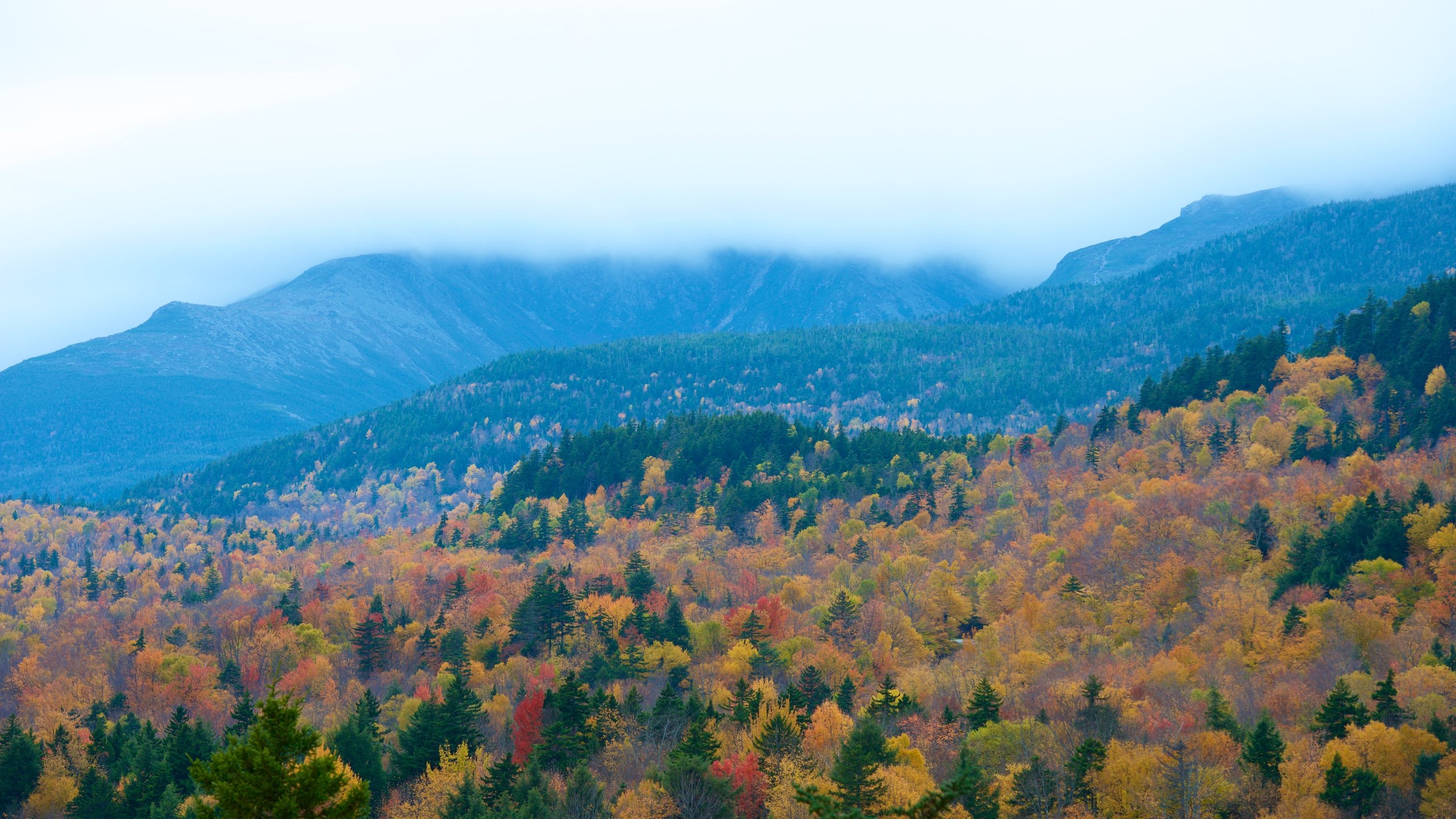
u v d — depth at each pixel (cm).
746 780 7169
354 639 14088
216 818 2992
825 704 8825
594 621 13675
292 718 3125
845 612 13112
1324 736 7850
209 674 13525
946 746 8362
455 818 7069
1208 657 10394
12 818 9081
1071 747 8094
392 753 9250
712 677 11531
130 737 10512
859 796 6575
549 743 8300
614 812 6994
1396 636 9788
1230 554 13375
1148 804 6938
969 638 13912
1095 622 12569
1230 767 7338
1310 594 11356
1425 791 6700
